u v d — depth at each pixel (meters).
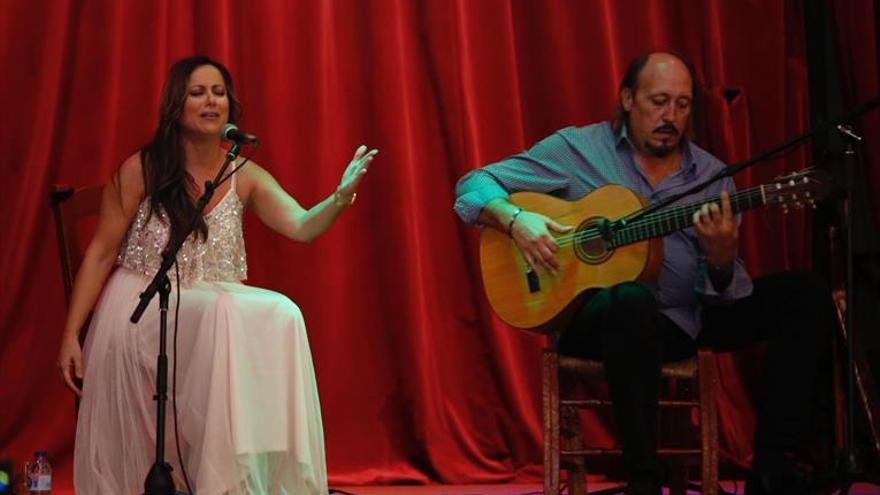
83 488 5.18
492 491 6.47
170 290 4.76
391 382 7.05
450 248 7.25
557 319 5.14
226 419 4.89
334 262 6.97
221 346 4.95
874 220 7.47
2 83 6.56
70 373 5.40
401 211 7.00
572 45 7.44
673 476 5.34
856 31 7.56
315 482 5.06
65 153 6.65
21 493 6.26
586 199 5.25
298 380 5.07
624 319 4.67
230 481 4.84
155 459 4.80
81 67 6.68
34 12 6.62
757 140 7.62
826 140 7.53
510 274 5.29
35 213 6.54
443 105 7.20
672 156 5.41
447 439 7.05
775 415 4.77
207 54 6.82
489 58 7.25
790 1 7.75
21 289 6.55
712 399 5.01
